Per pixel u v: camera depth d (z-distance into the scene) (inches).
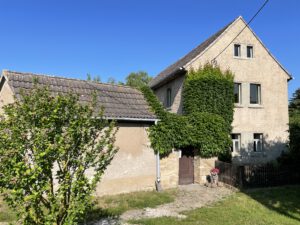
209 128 616.4
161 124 559.8
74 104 222.8
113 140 239.1
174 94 833.5
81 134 213.9
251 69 798.5
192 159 635.5
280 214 397.4
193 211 409.1
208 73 732.7
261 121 797.2
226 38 782.5
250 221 363.9
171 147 570.6
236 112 770.8
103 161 229.1
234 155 763.4
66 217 202.4
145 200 467.5
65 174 204.2
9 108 203.6
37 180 189.9
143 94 619.2
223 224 351.6
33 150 194.1
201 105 713.6
